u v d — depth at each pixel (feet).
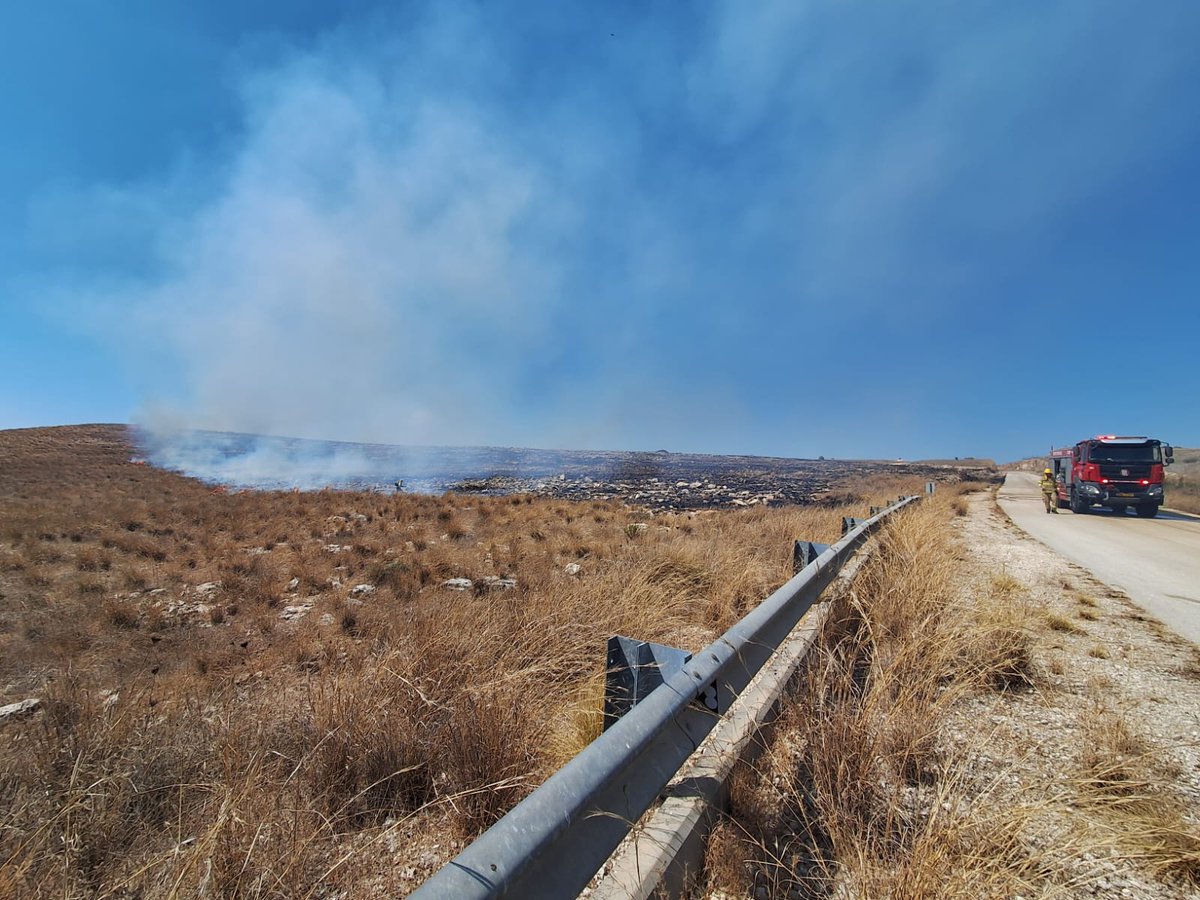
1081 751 9.68
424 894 3.82
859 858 6.44
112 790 9.01
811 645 13.12
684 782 7.68
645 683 9.08
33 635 20.18
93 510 49.21
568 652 14.69
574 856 5.40
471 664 13.26
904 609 15.58
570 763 5.74
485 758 8.97
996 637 14.37
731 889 6.56
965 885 6.03
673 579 22.65
